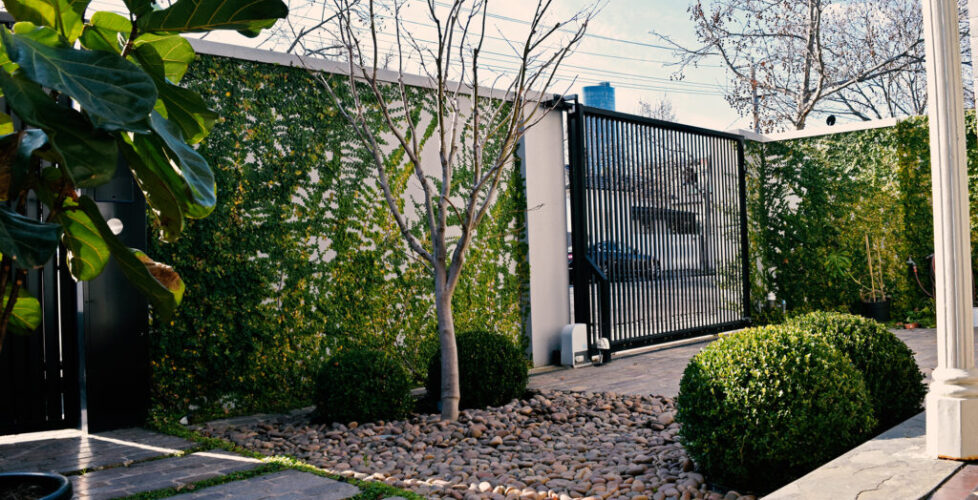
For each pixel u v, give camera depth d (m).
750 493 3.58
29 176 2.00
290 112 6.21
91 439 4.96
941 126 3.69
